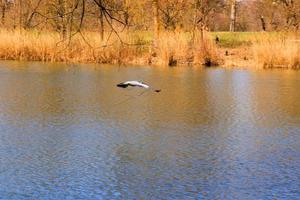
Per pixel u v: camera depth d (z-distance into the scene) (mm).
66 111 19016
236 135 16312
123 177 12695
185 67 30281
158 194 11820
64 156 14102
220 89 23656
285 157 14234
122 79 25500
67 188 12055
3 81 24812
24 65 30203
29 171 13000
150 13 23625
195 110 19469
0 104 19906
